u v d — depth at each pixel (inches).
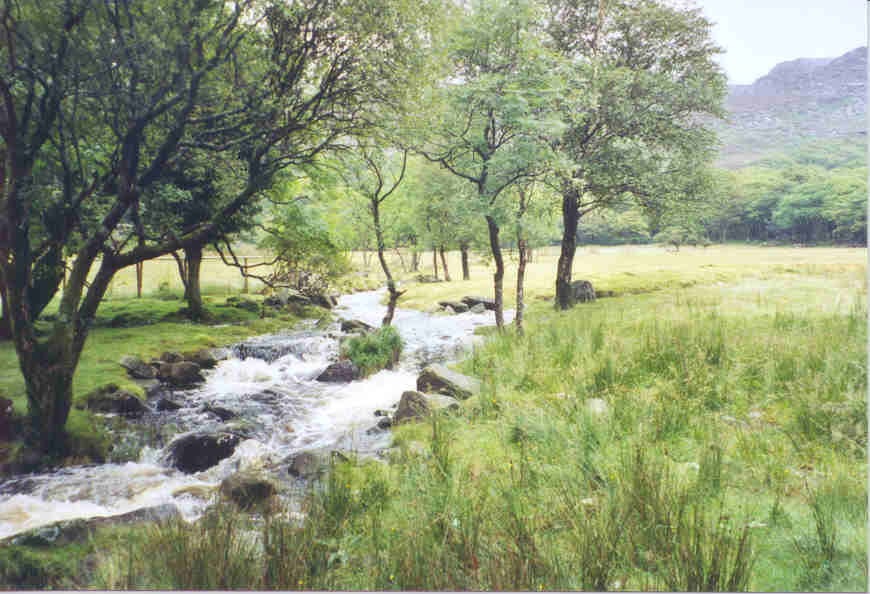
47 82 247.3
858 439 175.9
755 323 408.5
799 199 2193.7
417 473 185.8
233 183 366.9
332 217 810.2
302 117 312.5
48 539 167.8
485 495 154.0
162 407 412.8
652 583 110.7
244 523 179.5
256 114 276.8
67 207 268.5
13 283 254.4
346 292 1509.6
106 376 444.8
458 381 341.1
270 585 120.0
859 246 1966.0
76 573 145.5
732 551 114.3
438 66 343.0
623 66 657.0
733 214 2524.6
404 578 117.0
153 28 246.1
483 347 479.8
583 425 205.6
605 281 1155.3
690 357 284.0
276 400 442.3
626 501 137.8
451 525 135.8
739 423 210.5
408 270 2214.6
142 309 842.8
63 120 268.8
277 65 289.9
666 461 175.0
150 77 252.5
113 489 256.5
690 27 653.9
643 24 673.6
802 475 159.8
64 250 386.3
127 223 326.6
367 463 237.3
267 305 1020.5
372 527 149.8
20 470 268.5
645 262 1776.6
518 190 573.6
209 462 289.3
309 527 146.6
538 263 2065.7
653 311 558.9
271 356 609.0
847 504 136.0
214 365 569.6
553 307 869.8
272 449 314.0
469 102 477.1
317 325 860.0
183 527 152.7
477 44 482.6
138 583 127.6
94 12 243.1
